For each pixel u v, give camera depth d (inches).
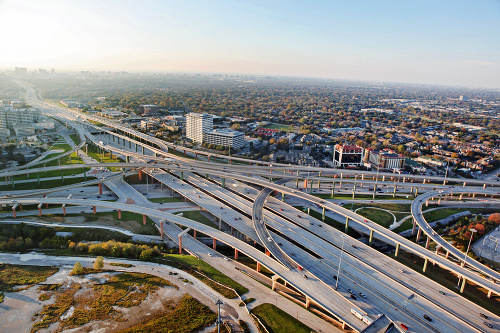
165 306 5693.9
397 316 5521.7
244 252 7273.6
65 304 5634.8
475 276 6520.7
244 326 5310.0
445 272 7450.8
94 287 6146.7
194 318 5418.3
